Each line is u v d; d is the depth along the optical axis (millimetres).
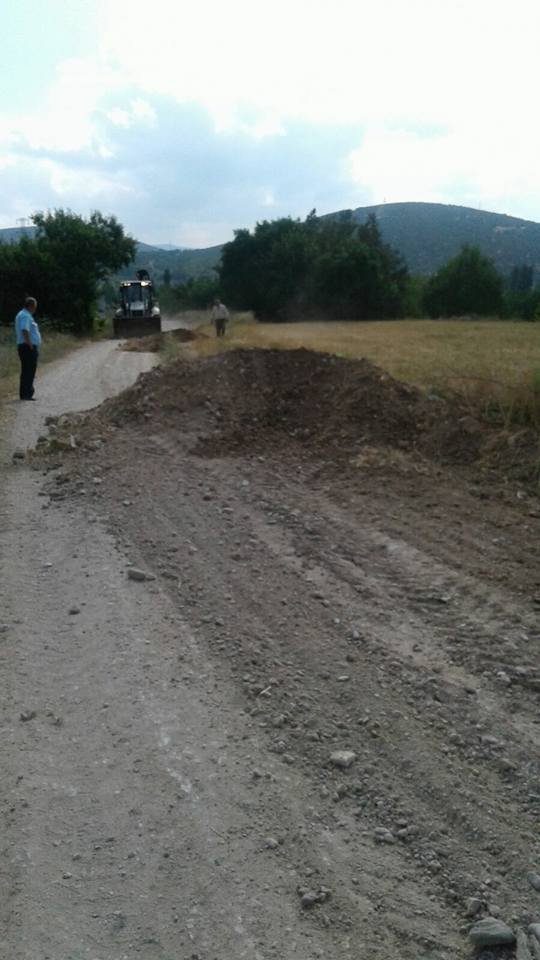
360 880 3258
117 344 33031
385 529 7285
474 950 2934
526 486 8703
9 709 4508
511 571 6328
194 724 4312
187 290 83562
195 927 3029
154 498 8102
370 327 43219
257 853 3393
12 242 44219
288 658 4996
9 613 5676
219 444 10078
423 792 3797
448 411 10562
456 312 66812
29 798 3758
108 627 5418
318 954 2908
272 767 3957
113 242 46812
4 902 3168
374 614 5602
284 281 63312
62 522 7559
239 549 6777
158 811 3654
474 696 4582
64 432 10844
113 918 3080
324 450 9992
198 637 5258
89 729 4312
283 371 12008
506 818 3631
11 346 25078
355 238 69188
